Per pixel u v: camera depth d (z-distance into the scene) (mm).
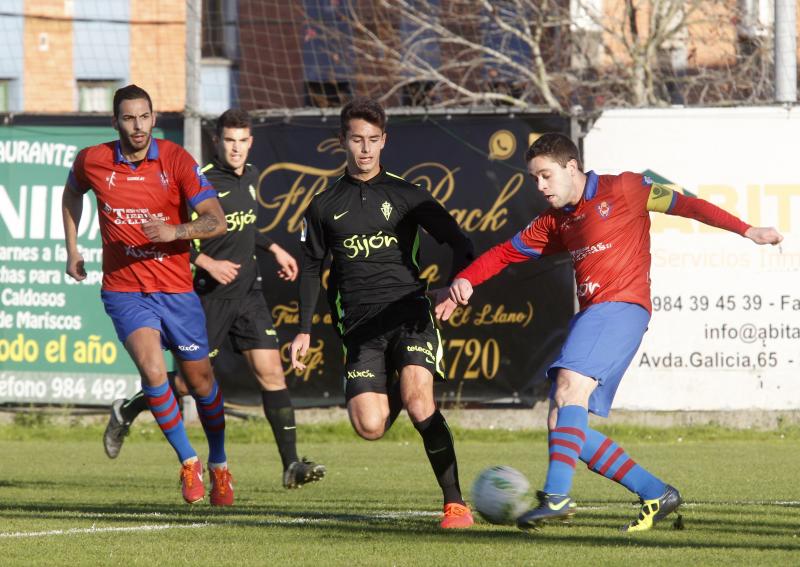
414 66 60781
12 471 30562
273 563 14773
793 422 40625
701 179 41250
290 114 42188
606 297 17547
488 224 41594
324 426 41938
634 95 58531
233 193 25562
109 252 22141
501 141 41625
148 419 44312
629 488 18109
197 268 25500
